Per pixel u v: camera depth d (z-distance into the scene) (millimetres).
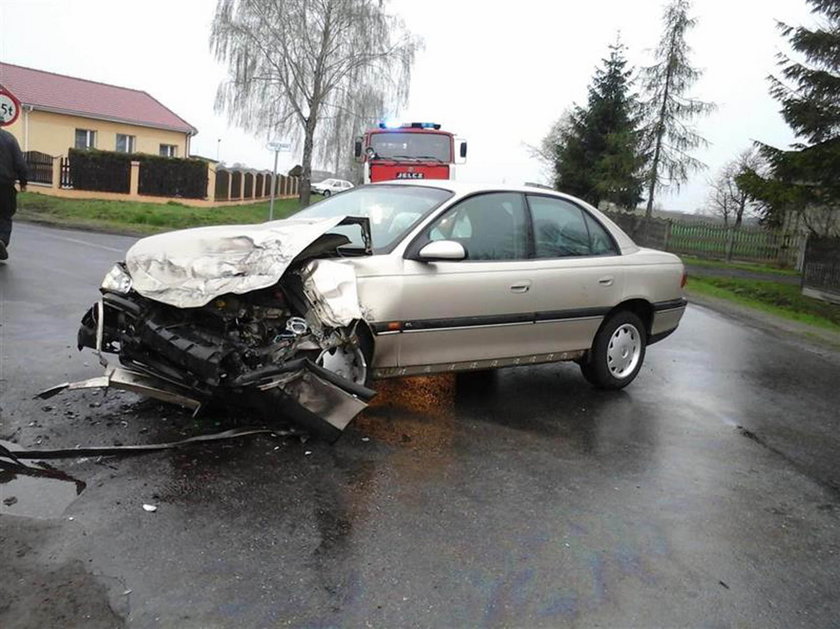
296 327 4551
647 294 6871
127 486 3967
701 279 18875
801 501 4703
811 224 23750
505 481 4547
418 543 3707
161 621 2914
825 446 5883
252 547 3510
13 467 4043
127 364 4902
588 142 35906
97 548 3365
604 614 3244
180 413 5023
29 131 34594
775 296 16141
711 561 3807
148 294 4484
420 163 17516
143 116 39750
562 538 3896
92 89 39594
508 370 7340
